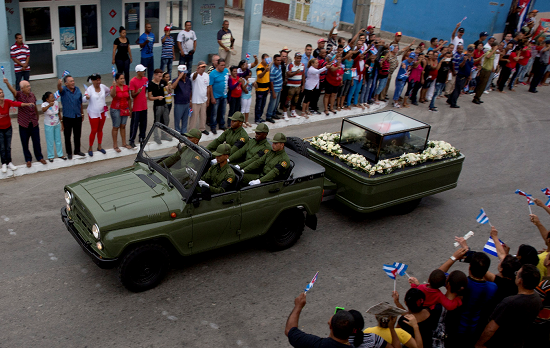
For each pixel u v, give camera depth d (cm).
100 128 951
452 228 842
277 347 539
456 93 1505
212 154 638
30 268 633
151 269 611
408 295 446
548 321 513
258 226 682
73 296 591
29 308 562
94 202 585
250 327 566
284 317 588
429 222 859
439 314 470
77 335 529
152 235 585
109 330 541
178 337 540
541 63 1717
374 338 401
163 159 670
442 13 2225
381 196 789
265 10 2820
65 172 906
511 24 2139
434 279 462
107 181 641
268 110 1215
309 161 773
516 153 1198
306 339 378
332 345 367
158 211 590
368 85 1396
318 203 735
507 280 507
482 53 1636
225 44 1488
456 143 1232
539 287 509
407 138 841
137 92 962
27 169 884
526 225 867
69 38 1360
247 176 731
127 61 1349
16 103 836
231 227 655
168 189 623
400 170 807
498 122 1428
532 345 528
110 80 1408
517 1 2127
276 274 673
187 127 1112
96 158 960
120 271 579
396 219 862
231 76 1112
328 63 1283
